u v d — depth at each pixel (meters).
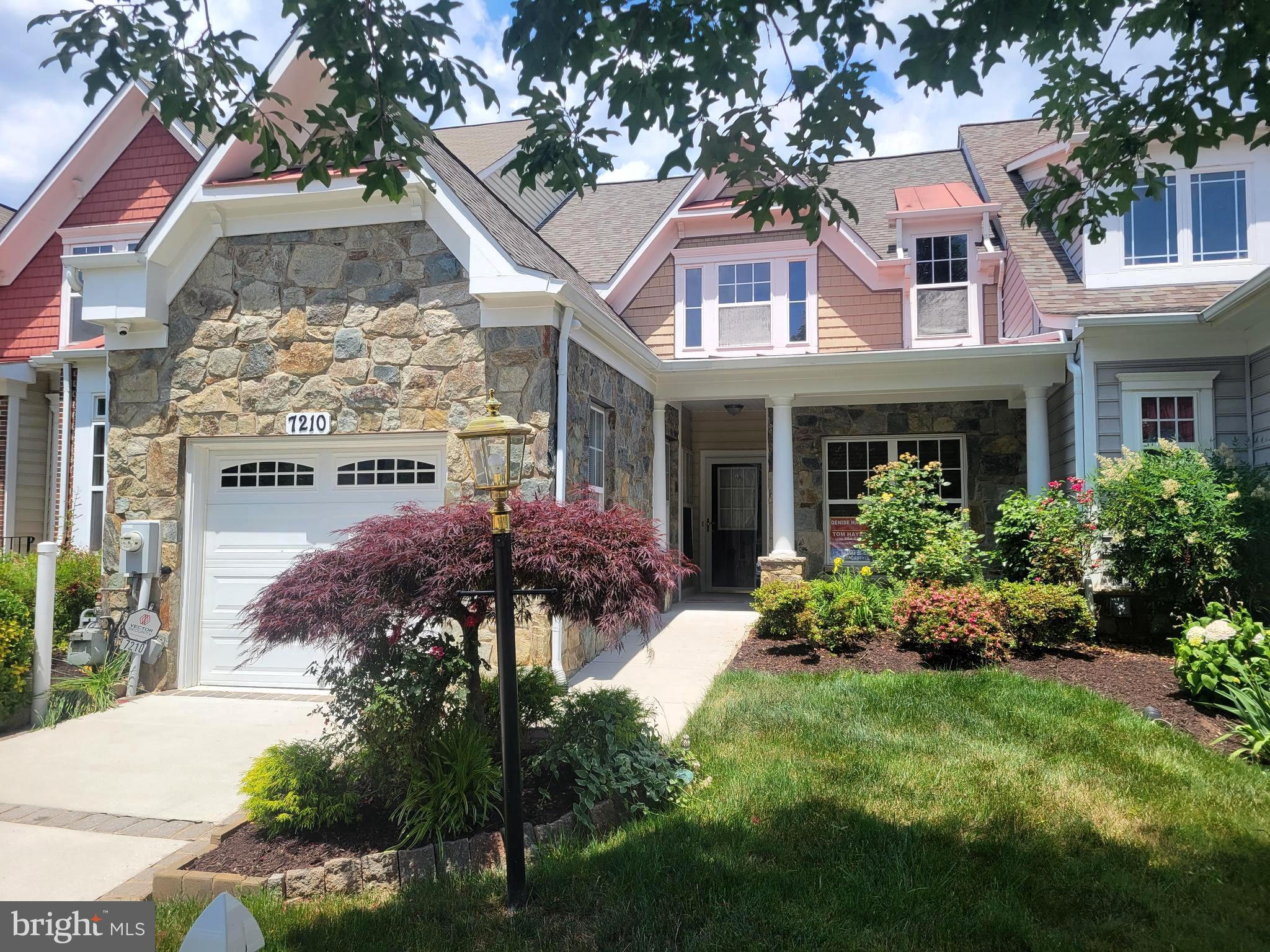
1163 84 3.71
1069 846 3.70
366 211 7.44
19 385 12.22
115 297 7.59
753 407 12.89
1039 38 3.57
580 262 12.83
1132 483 7.84
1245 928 3.06
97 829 4.38
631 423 9.85
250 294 7.64
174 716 6.59
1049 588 7.88
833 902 3.24
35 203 12.73
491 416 3.53
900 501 9.27
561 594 4.01
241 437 7.58
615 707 4.57
